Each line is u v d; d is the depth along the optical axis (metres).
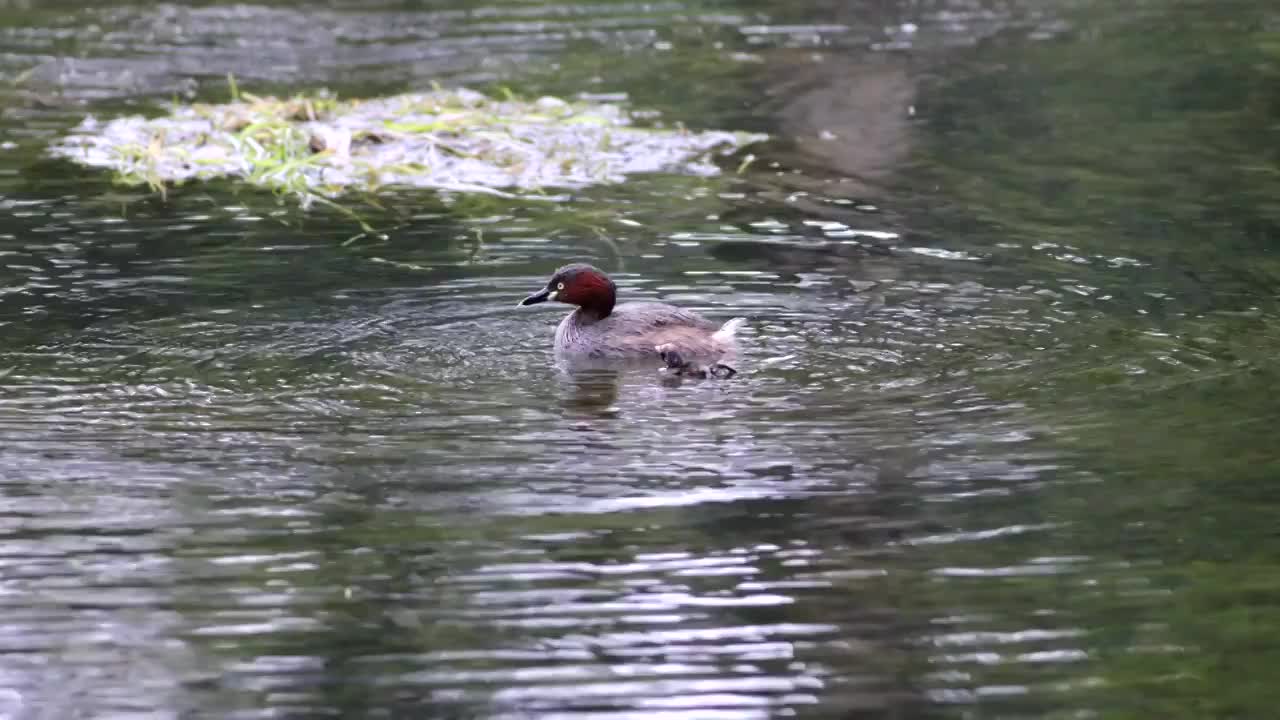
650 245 17.59
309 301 15.43
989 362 13.42
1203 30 30.11
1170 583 9.69
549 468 11.35
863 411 12.35
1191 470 11.15
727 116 24.42
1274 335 14.01
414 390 12.98
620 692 8.64
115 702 8.54
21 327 14.52
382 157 22.06
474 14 33.59
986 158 21.61
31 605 9.52
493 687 8.68
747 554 10.07
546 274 16.45
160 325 14.60
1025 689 8.64
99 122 24.14
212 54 29.48
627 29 31.77
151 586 9.76
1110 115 23.89
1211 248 17.03
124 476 11.23
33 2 34.97
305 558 10.10
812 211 19.08
